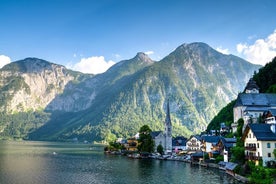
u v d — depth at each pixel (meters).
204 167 188.00
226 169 159.38
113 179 138.00
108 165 196.38
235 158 156.88
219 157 192.62
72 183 128.50
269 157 133.00
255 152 138.50
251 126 142.38
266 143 134.00
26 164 191.88
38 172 157.12
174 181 132.62
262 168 119.50
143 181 132.62
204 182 129.25
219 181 131.62
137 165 198.38
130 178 140.75
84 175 149.38
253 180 117.00
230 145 185.50
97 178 140.50
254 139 140.25
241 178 132.62
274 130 139.12
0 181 129.50
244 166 137.25
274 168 127.19
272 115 165.25
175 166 193.62
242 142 160.00
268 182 110.56
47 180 134.25
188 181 132.25
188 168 181.88
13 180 132.50
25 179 135.50
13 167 174.62
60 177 142.50
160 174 153.75
